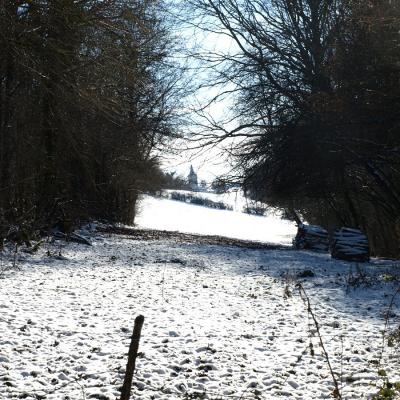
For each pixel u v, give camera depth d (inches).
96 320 342.0
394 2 772.0
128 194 1617.9
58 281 490.6
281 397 223.5
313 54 906.1
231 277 585.0
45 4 595.5
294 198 1103.0
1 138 729.6
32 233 756.0
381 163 908.6
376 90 797.2
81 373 242.5
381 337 325.4
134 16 642.2
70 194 990.4
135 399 214.1
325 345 304.5
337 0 873.5
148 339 302.5
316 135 863.7
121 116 861.2
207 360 268.7
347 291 501.0
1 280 476.1
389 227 1263.5
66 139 873.5
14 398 209.9
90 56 662.5
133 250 836.0
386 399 207.5
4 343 281.0
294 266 721.6
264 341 310.5
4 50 609.9
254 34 962.1
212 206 3939.5
